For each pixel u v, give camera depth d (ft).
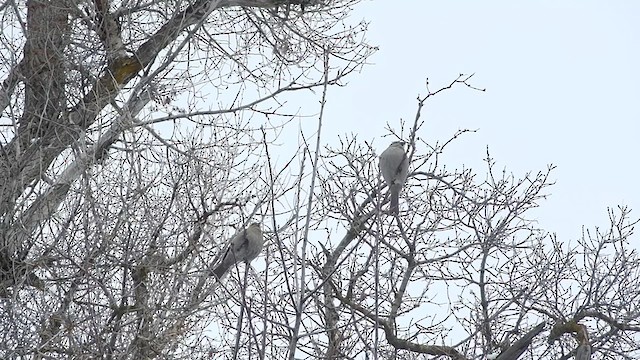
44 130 54.65
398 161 51.19
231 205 47.21
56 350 45.32
